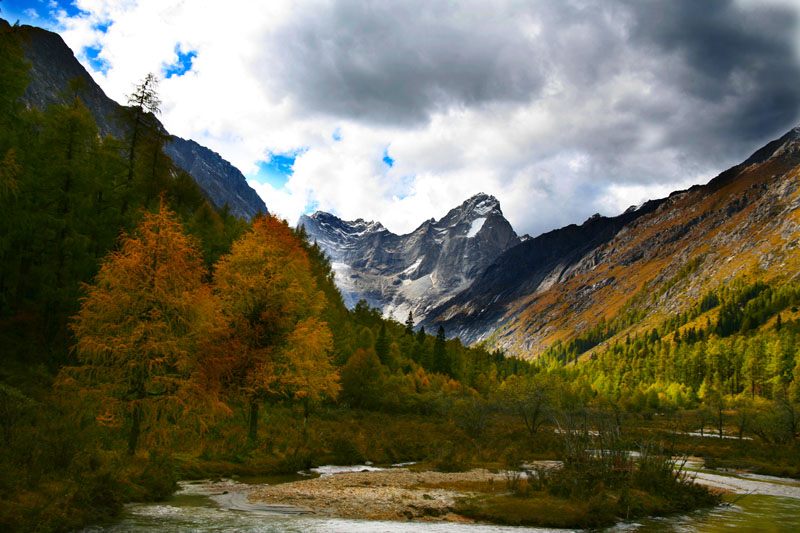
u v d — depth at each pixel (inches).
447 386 3132.4
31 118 1336.1
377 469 951.6
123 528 416.8
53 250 1184.2
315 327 1082.1
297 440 1068.5
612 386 6146.7
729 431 2365.9
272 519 489.4
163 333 680.4
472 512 557.3
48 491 444.1
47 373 961.5
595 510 562.3
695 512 617.6
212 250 1562.5
